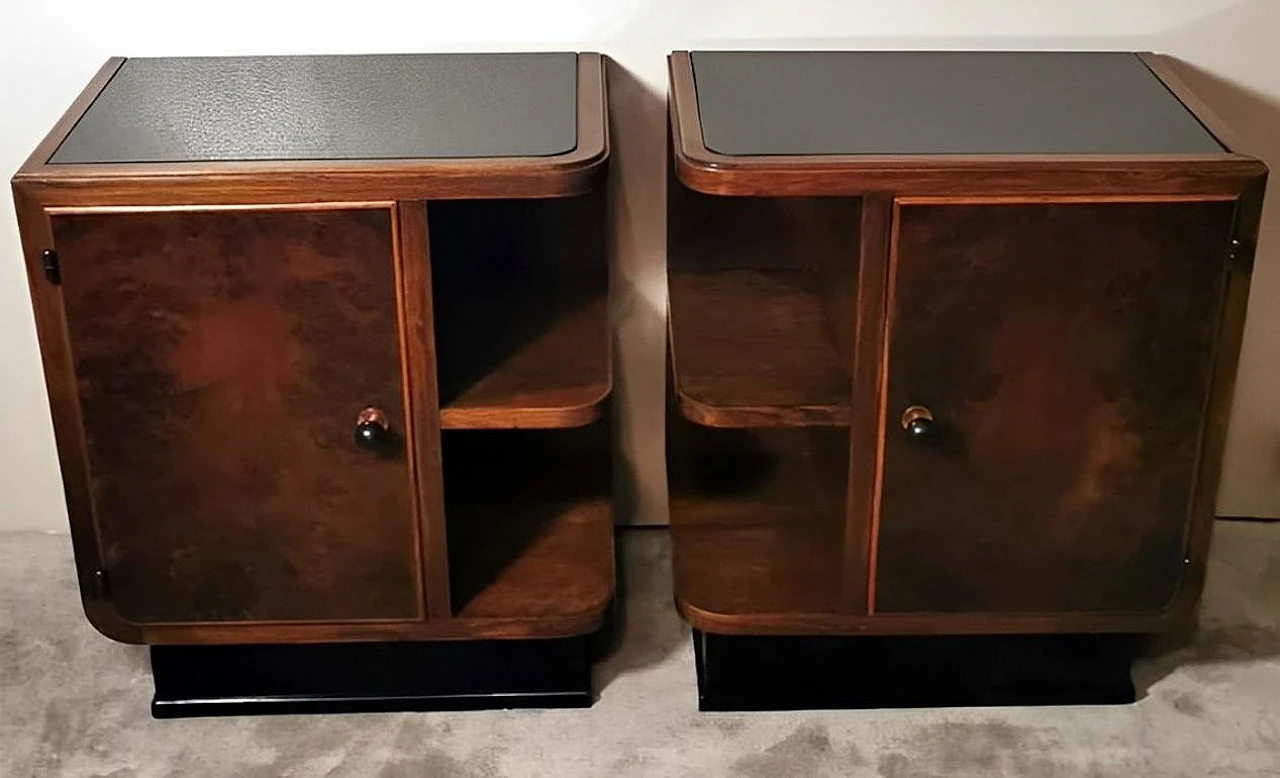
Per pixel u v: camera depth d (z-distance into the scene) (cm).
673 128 158
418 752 158
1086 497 151
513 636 158
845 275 154
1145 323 143
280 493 151
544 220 175
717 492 177
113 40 169
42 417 189
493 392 151
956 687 164
